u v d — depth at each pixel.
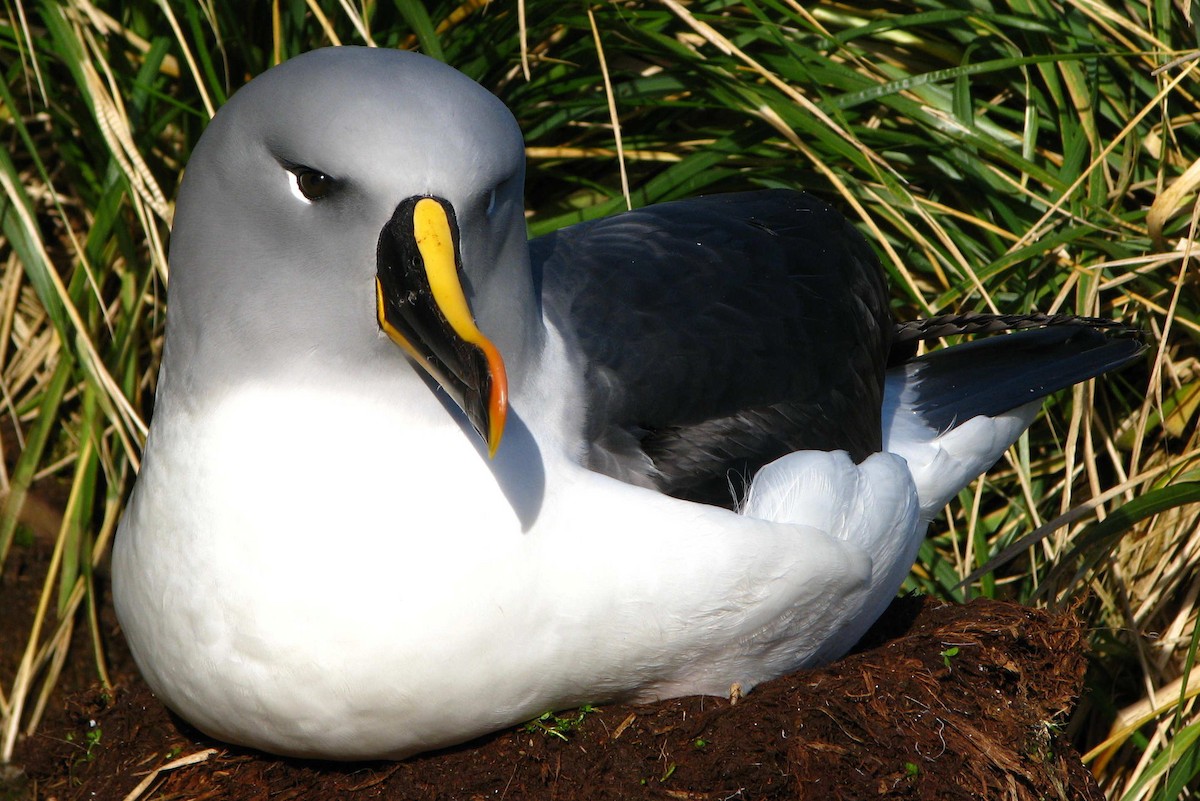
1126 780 7.29
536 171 8.23
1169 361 7.74
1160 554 7.52
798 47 7.89
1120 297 7.91
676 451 5.41
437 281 4.30
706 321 5.65
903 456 6.66
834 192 8.09
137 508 5.24
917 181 8.23
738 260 5.98
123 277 7.84
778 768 5.26
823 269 6.31
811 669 5.66
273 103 4.53
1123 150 8.12
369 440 4.85
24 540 7.85
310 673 4.95
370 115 4.41
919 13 8.09
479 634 4.91
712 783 5.23
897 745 5.41
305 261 4.65
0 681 7.49
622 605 5.02
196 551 4.95
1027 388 6.83
